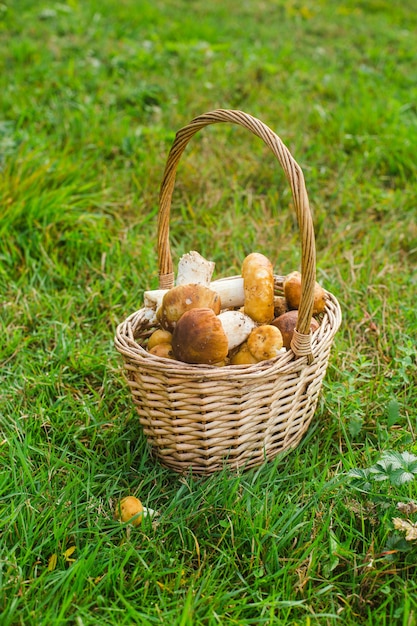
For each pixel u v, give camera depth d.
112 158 2.42
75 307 1.83
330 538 1.30
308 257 1.31
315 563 1.28
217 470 1.42
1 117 2.56
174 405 1.35
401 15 4.70
